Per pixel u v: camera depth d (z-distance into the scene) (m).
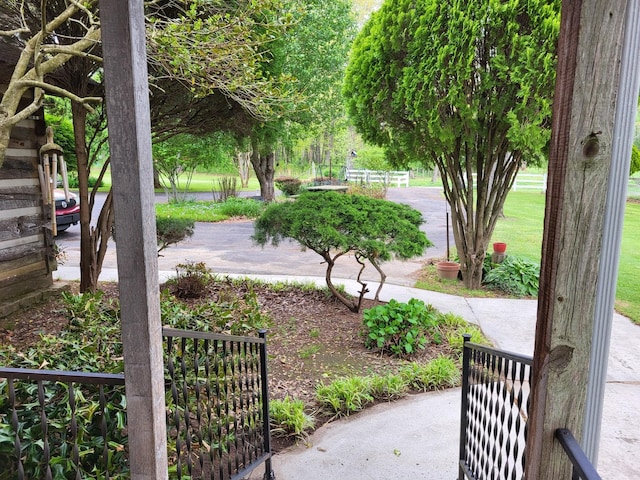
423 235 4.95
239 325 3.47
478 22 4.71
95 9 3.86
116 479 1.67
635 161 6.83
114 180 1.25
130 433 1.37
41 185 5.27
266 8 3.68
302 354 4.16
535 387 1.16
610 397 3.23
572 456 1.02
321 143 28.34
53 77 4.68
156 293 1.36
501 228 10.52
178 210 13.32
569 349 1.10
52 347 2.45
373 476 2.47
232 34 3.55
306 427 2.95
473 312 5.22
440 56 4.93
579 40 1.00
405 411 3.16
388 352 4.22
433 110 5.19
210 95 5.32
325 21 11.62
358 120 6.23
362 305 5.47
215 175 29.72
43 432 1.48
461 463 2.35
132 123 1.22
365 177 20.58
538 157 5.67
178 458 1.78
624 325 4.69
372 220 4.95
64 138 9.62
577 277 1.08
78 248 8.55
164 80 5.07
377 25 5.53
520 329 4.71
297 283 6.20
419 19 5.07
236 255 8.34
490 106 5.24
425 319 4.41
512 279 6.14
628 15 0.99
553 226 1.09
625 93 1.02
